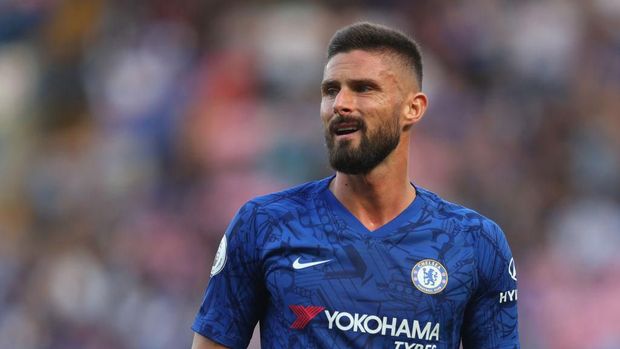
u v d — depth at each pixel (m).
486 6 52.97
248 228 13.39
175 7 53.66
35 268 44.03
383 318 12.85
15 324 42.25
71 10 53.91
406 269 13.06
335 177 13.80
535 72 50.53
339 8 52.78
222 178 45.53
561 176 46.69
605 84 50.53
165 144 47.84
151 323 40.44
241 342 13.52
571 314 39.34
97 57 52.16
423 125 46.88
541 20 51.53
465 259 13.30
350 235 13.22
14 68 53.19
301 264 13.04
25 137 50.75
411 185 13.93
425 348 12.95
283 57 48.97
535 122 48.50
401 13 53.50
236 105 48.19
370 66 13.22
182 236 43.91
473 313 13.59
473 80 51.34
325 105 13.40
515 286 13.81
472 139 47.16
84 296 41.59
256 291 13.44
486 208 44.47
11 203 47.84
